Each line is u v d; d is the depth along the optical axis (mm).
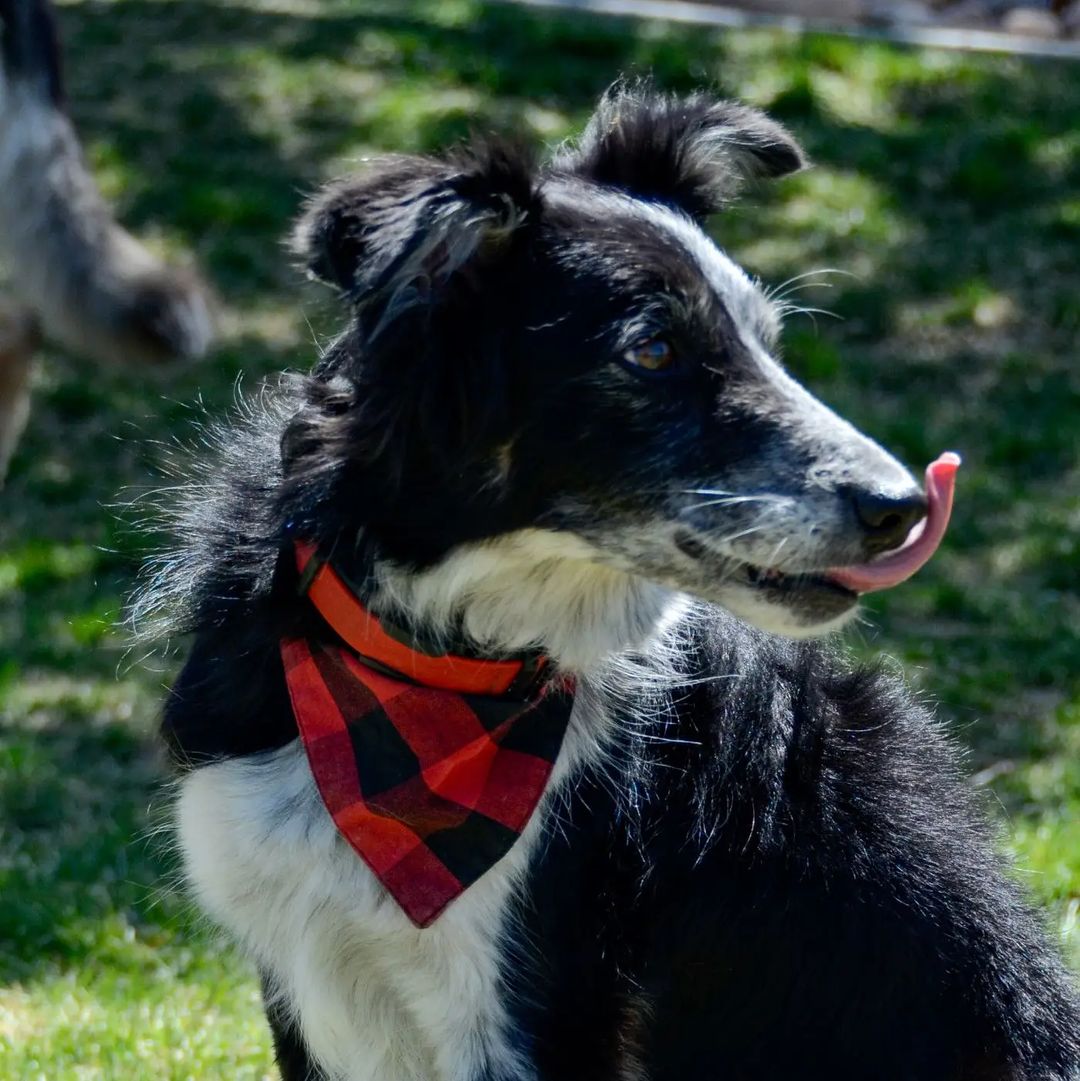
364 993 1830
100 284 2744
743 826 1832
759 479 1755
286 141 4547
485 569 1788
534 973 1795
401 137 4535
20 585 3082
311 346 3830
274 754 1812
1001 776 2475
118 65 4852
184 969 2219
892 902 1835
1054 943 1943
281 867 1807
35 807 2463
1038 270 4199
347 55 4895
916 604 3031
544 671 1812
